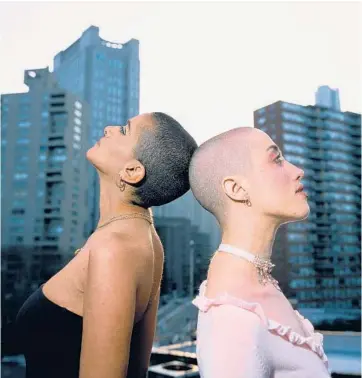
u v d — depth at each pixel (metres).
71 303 0.87
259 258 0.76
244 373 0.64
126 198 0.90
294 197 0.75
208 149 0.80
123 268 0.79
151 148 0.87
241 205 0.76
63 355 0.88
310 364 0.71
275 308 0.74
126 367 0.79
